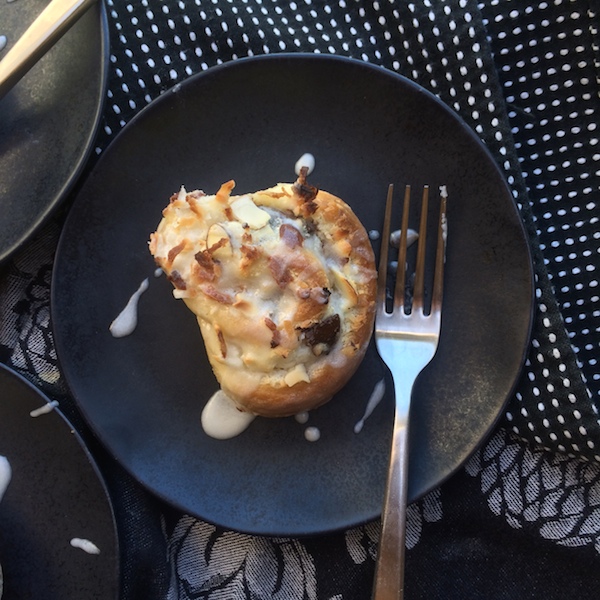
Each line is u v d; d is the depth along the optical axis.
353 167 0.26
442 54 0.26
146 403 0.27
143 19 0.27
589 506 0.27
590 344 0.27
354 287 0.25
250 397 0.25
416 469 0.26
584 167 0.26
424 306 0.26
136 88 0.27
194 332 0.27
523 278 0.25
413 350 0.26
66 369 0.26
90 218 0.26
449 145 0.25
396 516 0.24
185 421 0.27
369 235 0.26
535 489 0.27
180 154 0.27
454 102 0.26
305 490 0.26
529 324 0.25
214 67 0.25
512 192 0.25
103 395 0.27
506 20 0.26
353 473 0.26
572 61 0.26
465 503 0.27
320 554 0.28
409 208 0.26
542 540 0.27
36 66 0.26
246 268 0.23
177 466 0.27
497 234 0.25
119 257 0.27
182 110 0.26
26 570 0.27
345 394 0.27
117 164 0.26
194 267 0.24
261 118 0.26
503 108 0.26
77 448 0.26
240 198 0.25
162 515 0.28
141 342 0.27
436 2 0.26
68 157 0.26
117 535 0.26
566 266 0.27
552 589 0.27
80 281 0.27
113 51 0.27
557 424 0.26
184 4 0.27
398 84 0.25
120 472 0.27
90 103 0.25
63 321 0.26
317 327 0.24
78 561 0.27
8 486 0.27
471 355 0.26
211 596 0.28
